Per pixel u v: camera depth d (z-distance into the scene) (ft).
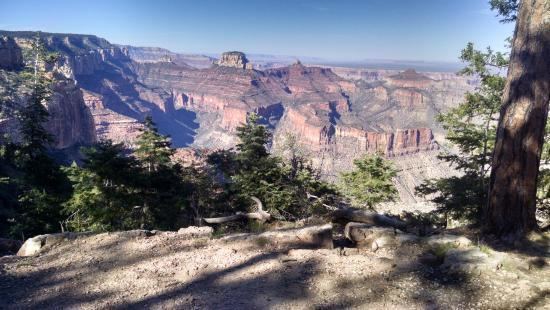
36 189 94.63
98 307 19.36
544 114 24.62
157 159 89.35
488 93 61.00
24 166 100.32
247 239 28.81
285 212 75.97
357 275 22.67
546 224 29.22
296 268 23.86
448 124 65.82
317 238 28.73
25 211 94.94
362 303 19.52
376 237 28.66
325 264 24.30
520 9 25.22
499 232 25.77
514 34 25.70
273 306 19.38
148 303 19.77
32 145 104.73
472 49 60.95
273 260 25.12
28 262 25.05
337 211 42.83
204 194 83.56
